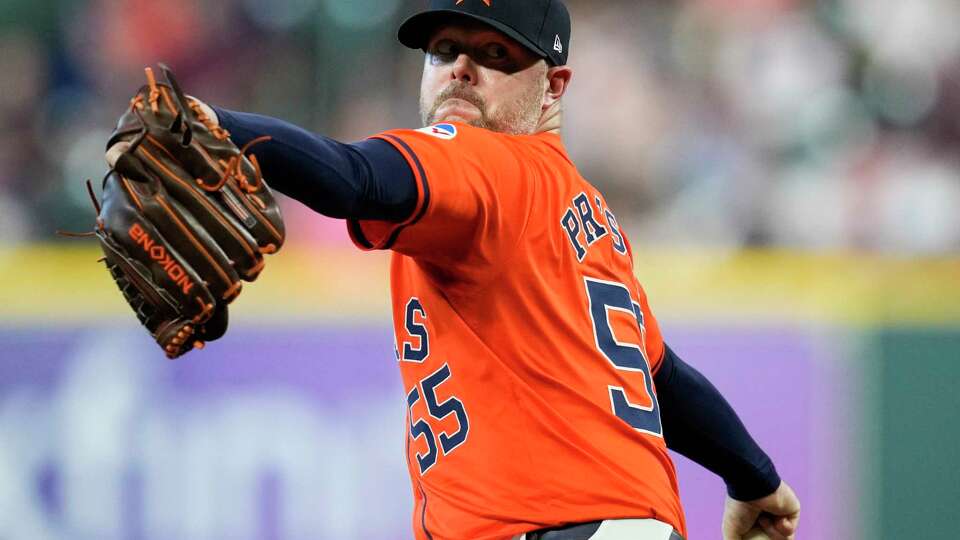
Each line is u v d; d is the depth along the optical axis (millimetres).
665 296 22609
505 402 9305
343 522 21625
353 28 30672
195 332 7926
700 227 28422
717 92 30672
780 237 28594
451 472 9391
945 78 31344
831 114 30500
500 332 9328
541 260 9445
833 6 32094
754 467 11758
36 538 21438
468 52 10305
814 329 22406
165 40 31453
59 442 21609
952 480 22328
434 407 9562
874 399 22359
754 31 31422
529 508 9133
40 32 30875
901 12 31781
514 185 9211
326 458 21719
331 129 30516
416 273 9805
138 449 21625
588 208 10234
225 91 31547
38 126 29891
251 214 7594
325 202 7789
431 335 9641
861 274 22719
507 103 10320
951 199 29531
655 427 9898
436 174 8391
